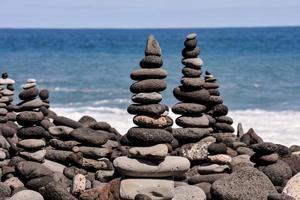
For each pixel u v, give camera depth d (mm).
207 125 13164
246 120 26422
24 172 11898
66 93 39000
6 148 13891
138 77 10391
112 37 132750
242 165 12484
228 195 10773
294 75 46938
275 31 173500
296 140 21719
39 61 63031
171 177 10336
